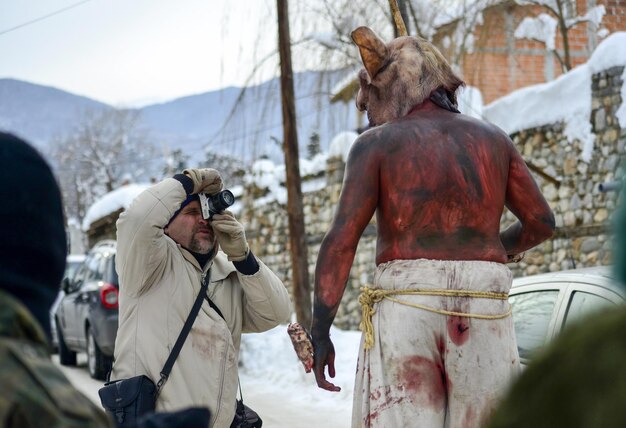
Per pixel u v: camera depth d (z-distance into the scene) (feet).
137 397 13.14
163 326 13.70
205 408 6.35
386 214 11.94
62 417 5.03
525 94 43.16
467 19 44.09
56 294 6.07
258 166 60.18
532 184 12.52
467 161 11.78
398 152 11.88
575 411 4.21
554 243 41.42
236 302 14.74
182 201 13.79
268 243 59.11
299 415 29.96
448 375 11.31
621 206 4.71
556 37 56.34
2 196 5.75
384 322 11.53
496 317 11.39
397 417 11.24
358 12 42.96
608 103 38.47
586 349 4.32
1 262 5.72
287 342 41.11
